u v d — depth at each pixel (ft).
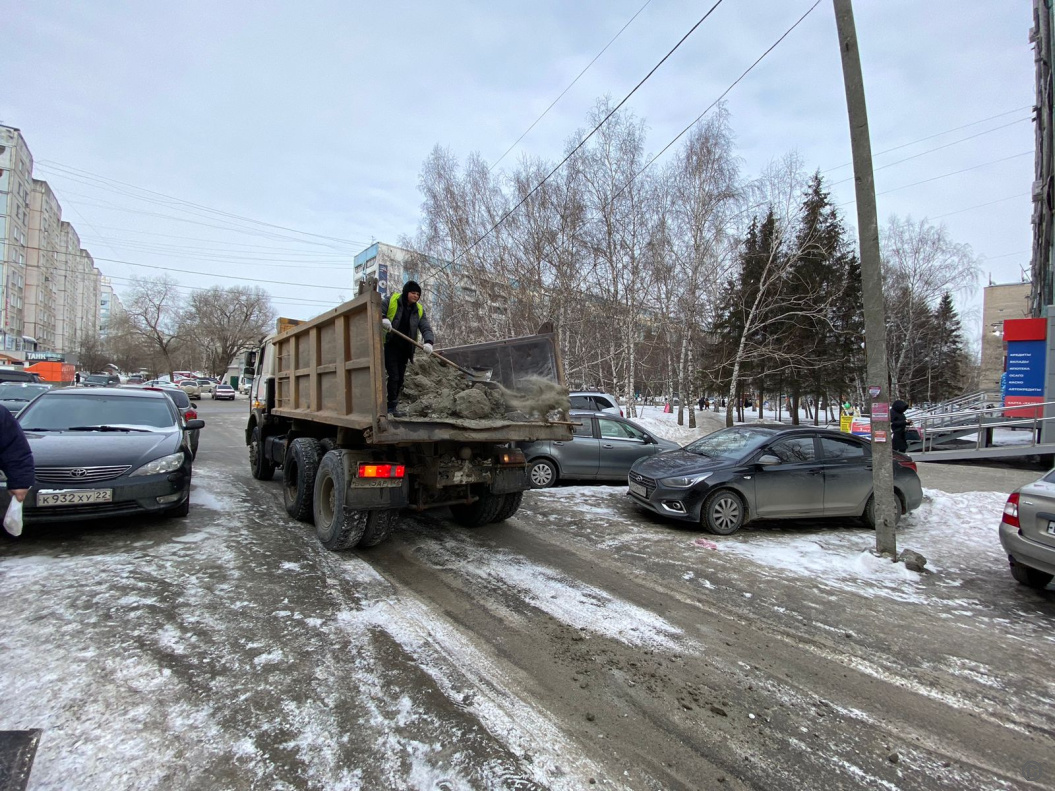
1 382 42.16
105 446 18.13
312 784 7.32
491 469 18.84
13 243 180.75
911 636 13.41
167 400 23.97
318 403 20.07
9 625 11.30
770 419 128.26
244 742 8.07
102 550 16.46
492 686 10.09
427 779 7.55
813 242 75.31
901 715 10.02
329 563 16.30
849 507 23.58
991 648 12.94
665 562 18.21
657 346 79.51
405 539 19.49
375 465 16.40
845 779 8.18
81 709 8.60
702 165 70.28
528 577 16.07
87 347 225.76
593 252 68.49
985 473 44.04
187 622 11.88
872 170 19.45
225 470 33.86
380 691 9.65
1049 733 9.66
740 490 22.02
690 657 11.75
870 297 19.60
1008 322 54.44
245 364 35.58
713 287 73.00
